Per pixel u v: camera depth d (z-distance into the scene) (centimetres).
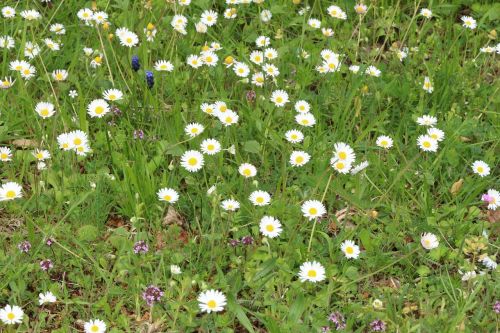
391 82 126
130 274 102
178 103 118
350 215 113
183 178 115
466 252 106
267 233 103
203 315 101
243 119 123
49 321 99
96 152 116
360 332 98
